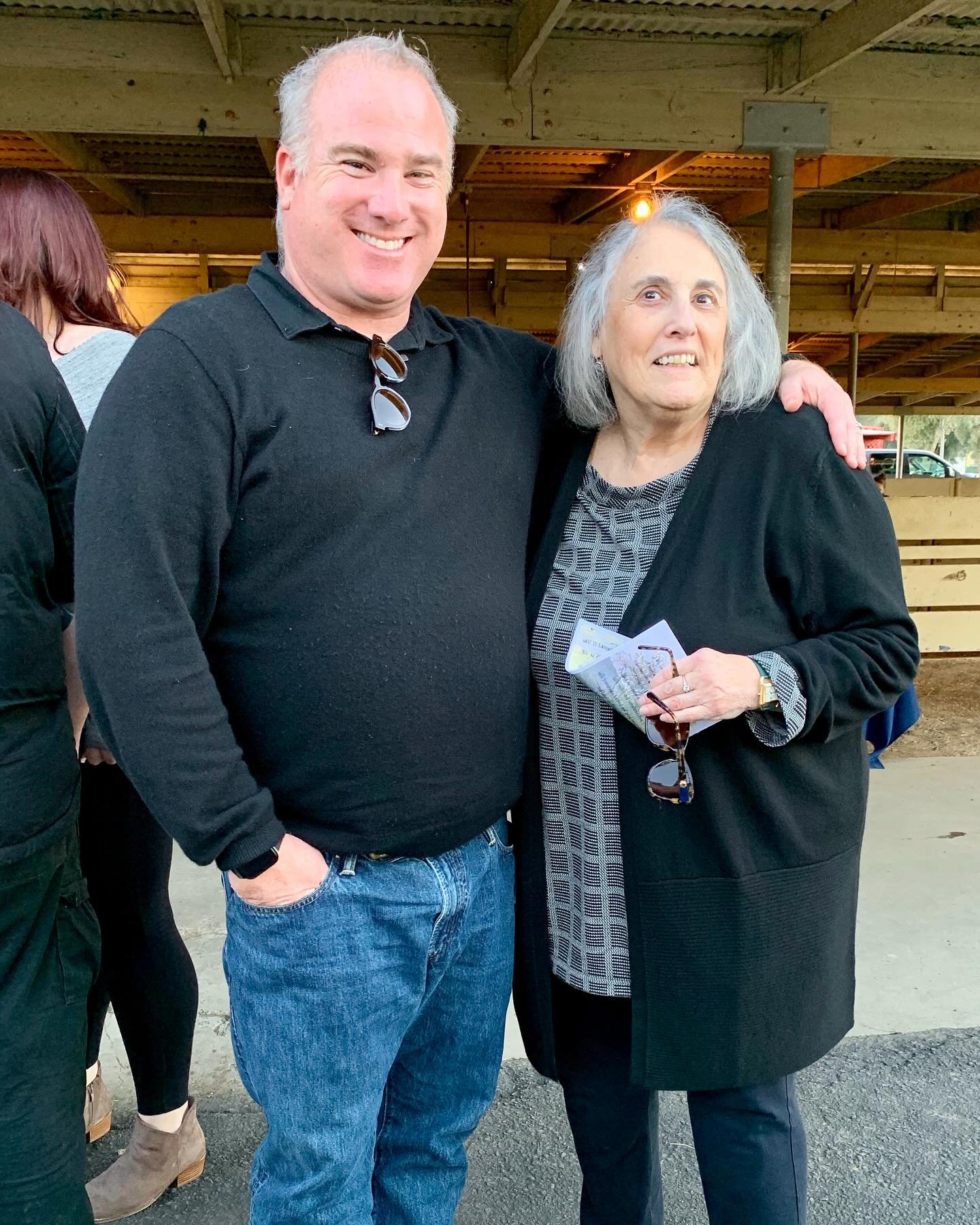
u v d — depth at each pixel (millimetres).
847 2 4586
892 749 4777
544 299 10398
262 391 1256
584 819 1509
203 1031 2480
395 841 1343
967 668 6613
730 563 1434
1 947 1365
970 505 6777
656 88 5098
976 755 4648
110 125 4852
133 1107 2229
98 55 4703
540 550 1581
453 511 1367
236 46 4664
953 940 2895
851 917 1546
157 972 1847
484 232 8914
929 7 4133
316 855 1315
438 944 1435
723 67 5133
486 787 1414
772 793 1422
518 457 1511
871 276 10422
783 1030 1457
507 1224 1900
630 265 1461
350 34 4801
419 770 1332
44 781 1372
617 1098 1616
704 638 1403
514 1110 2217
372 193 1296
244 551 1270
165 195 8406
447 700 1333
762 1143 1490
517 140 5074
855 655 1389
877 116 5320
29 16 4629
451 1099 1585
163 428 1191
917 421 29562
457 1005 1530
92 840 1775
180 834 1217
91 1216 1469
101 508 1187
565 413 1655
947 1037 2441
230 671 1310
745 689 1313
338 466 1271
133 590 1175
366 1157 1430
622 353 1464
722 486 1466
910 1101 2213
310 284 1355
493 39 4918
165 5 4492
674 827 1428
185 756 1189
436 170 1361
